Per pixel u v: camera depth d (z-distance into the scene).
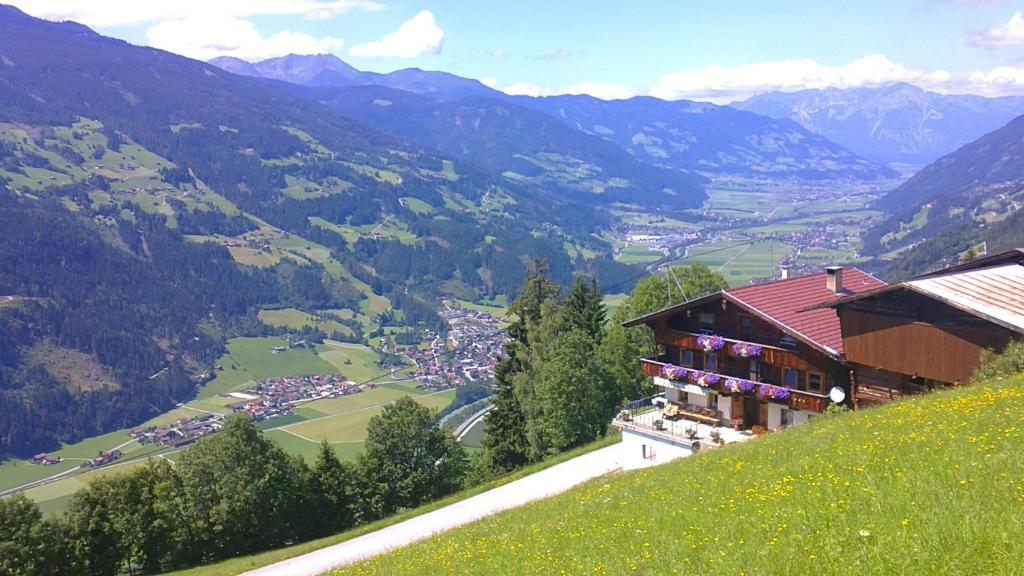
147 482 46.38
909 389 29.95
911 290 28.69
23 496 41.72
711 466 21.62
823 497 12.57
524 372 67.19
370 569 21.05
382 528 43.81
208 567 43.47
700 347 40.78
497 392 68.38
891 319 29.95
